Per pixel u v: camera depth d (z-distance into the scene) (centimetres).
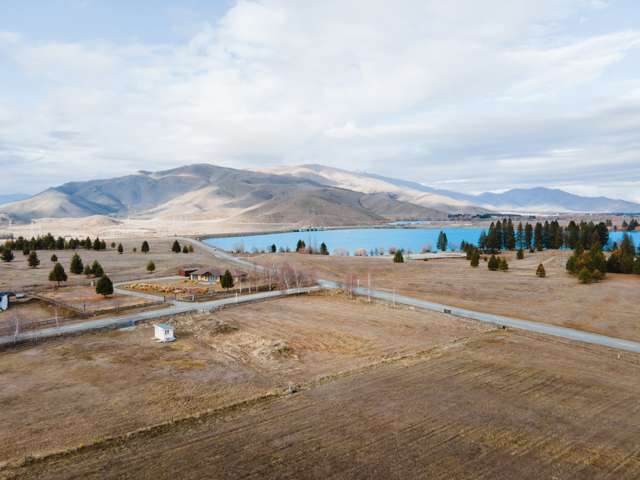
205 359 4091
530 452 2462
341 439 2595
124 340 4656
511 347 4419
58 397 3192
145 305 6150
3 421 2819
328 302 6725
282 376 3675
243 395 3250
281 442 2562
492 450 2481
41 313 5653
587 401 3138
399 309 6225
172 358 4106
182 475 2234
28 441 2569
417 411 2967
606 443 2567
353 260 11681
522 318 5644
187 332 5000
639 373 3709
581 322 5391
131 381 3519
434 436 2631
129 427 2742
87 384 3447
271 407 3038
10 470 2261
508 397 3194
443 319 5619
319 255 13150
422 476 2233
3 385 3412
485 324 5350
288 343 4578
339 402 3112
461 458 2398
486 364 3900
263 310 6128
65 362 3953
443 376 3612
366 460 2375
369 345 4534
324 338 4778
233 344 4572
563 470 2295
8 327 4941
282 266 8944
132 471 2266
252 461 2362
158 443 2548
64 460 2364
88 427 2741
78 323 5178
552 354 4191
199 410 2989
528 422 2812
